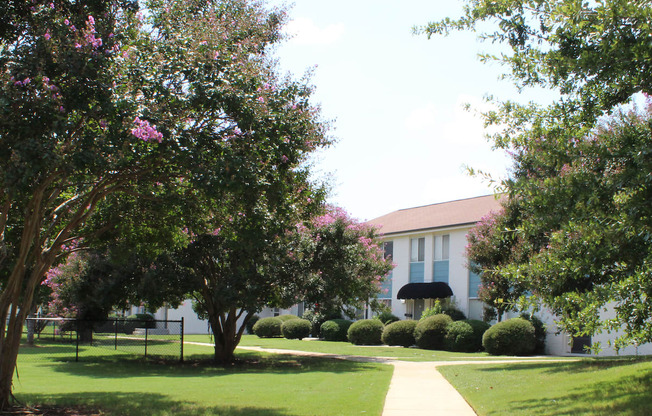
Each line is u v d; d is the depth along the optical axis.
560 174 7.48
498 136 8.31
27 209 9.51
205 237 17.64
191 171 8.53
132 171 9.64
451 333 25.95
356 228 20.27
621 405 8.33
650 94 6.45
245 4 13.08
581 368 14.05
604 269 7.65
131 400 10.95
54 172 8.80
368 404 10.33
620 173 6.39
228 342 20.17
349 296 20.30
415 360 21.25
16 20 8.91
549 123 7.67
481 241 20.92
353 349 27.08
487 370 16.28
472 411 9.77
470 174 7.55
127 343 27.02
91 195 10.05
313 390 12.41
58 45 8.27
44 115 7.72
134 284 19.20
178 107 8.67
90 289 21.02
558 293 9.78
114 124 8.08
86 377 15.20
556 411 8.59
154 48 8.97
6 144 7.74
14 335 9.92
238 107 8.70
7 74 7.91
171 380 14.59
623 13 6.20
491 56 8.03
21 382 13.85
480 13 8.38
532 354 24.59
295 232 17.70
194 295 21.94
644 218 6.16
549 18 7.23
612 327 7.51
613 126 9.06
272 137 9.11
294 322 35.81
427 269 33.06
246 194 9.32
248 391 12.30
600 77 6.73
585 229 6.71
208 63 8.79
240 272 17.83
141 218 11.63
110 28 8.77
